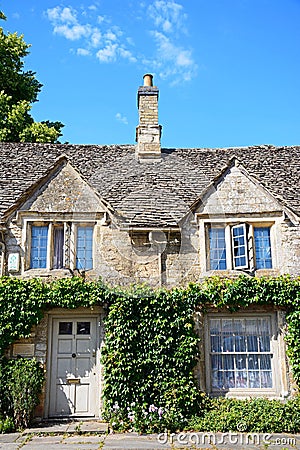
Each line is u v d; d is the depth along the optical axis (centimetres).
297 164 1339
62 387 1012
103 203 1081
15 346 995
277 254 1065
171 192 1169
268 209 1082
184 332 1004
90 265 1066
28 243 1063
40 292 1004
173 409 945
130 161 1320
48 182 1104
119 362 968
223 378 1022
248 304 1020
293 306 1021
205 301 1023
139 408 940
